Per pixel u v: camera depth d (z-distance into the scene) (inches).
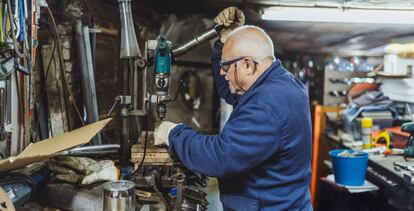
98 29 96.8
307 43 218.2
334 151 120.5
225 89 73.4
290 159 58.4
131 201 55.2
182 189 66.3
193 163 56.3
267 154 55.2
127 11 68.6
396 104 150.3
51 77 85.6
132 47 68.0
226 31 72.3
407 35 167.8
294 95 57.1
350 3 106.0
